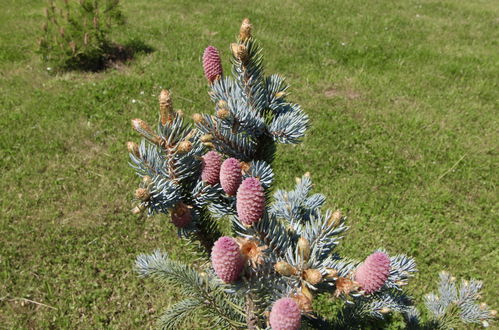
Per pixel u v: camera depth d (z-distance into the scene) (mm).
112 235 4246
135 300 3658
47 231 4207
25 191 4703
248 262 1266
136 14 10266
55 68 7344
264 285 1293
